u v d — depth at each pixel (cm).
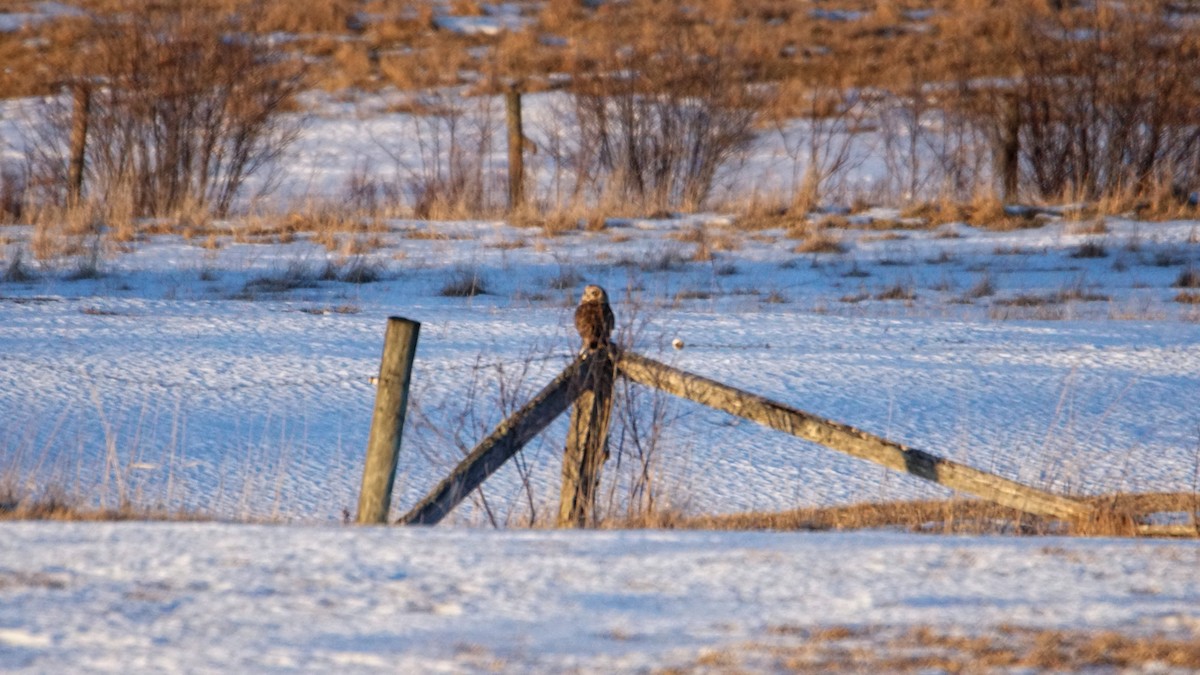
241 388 3994
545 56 13388
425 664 1259
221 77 9275
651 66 9894
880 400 3966
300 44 14162
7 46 13475
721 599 1523
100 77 10988
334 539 1816
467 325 5247
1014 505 2525
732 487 3114
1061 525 2809
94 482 3012
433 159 10719
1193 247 7644
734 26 14562
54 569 1603
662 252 7519
